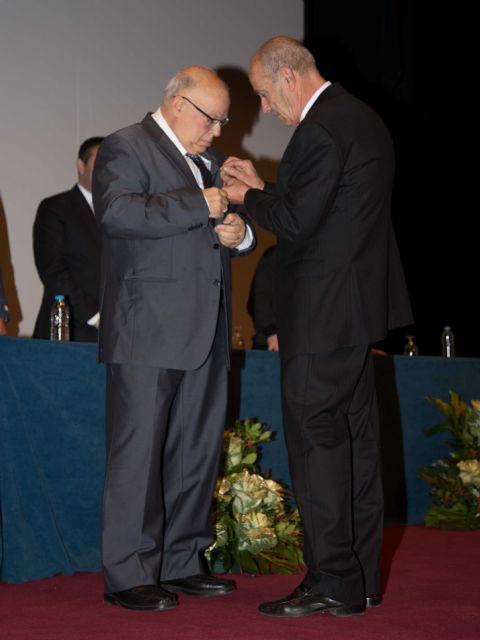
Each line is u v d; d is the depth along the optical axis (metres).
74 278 4.36
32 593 2.78
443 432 4.54
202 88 2.76
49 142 5.38
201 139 2.80
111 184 2.65
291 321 2.53
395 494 4.32
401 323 2.67
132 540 2.64
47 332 4.32
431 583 2.93
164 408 2.69
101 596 2.74
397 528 4.20
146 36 5.76
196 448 2.81
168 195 2.62
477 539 3.87
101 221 2.62
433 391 4.51
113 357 2.65
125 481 2.65
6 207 5.22
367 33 6.76
